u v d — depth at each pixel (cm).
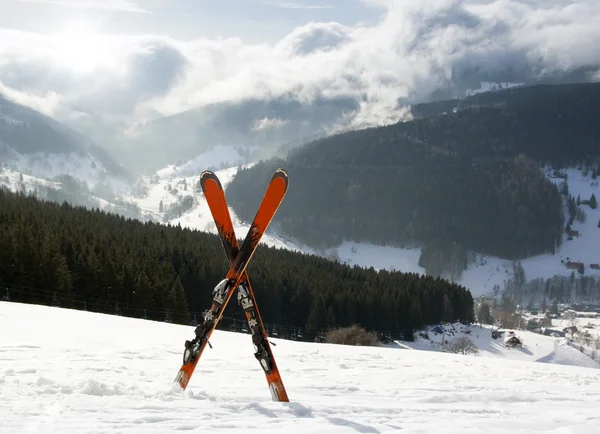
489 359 1142
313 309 5088
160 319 4153
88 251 4331
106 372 538
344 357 955
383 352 1152
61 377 479
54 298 3666
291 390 517
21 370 505
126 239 5497
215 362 730
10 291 3603
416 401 487
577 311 13350
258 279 5056
